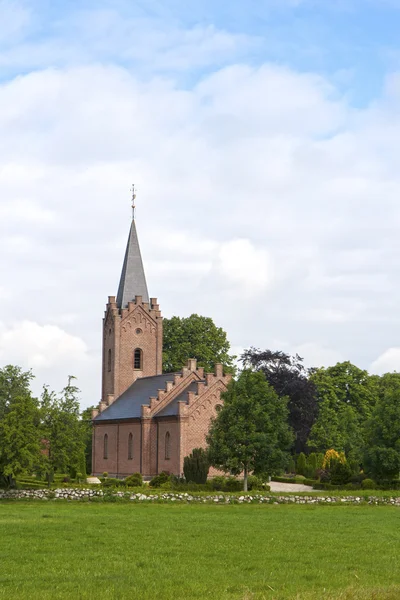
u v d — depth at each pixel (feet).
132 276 335.67
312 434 345.51
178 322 386.52
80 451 213.05
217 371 270.26
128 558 86.79
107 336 333.83
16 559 85.76
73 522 123.03
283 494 179.01
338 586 71.97
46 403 211.41
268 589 70.59
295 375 332.19
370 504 176.55
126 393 320.29
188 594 67.87
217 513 146.20
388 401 230.89
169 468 265.75
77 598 66.13
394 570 80.07
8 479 197.88
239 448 203.31
